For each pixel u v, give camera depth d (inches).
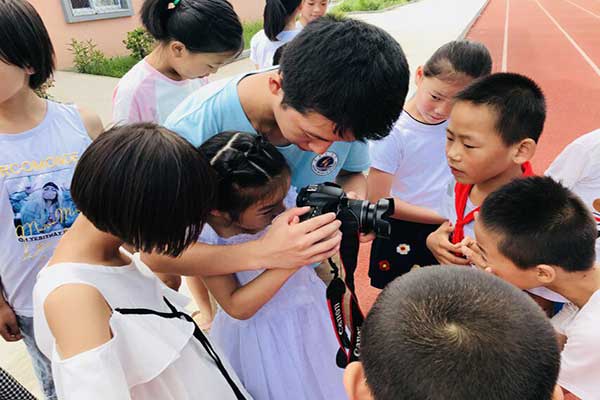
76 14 354.6
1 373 46.8
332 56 40.4
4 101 55.2
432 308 27.9
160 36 85.8
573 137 214.4
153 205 32.9
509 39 517.7
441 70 72.5
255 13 550.9
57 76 332.5
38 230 59.7
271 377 56.6
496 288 29.1
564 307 57.4
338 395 59.3
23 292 61.1
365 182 73.8
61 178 60.7
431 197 83.8
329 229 45.3
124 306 38.9
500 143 56.2
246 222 51.3
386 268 85.7
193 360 44.4
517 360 25.5
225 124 54.4
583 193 70.2
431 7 795.4
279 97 47.8
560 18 700.7
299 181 64.2
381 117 43.3
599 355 46.3
